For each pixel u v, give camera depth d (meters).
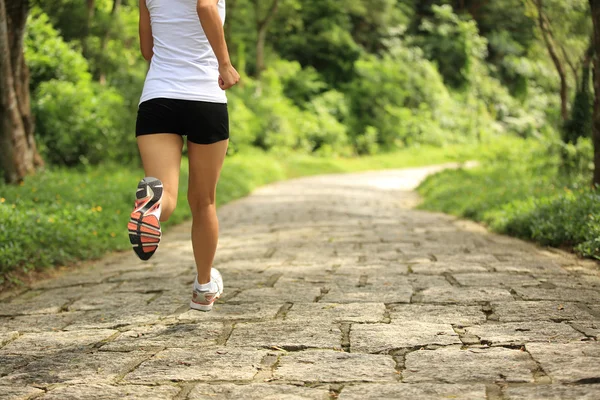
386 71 38.72
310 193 15.83
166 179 2.78
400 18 43.78
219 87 2.93
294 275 4.62
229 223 9.13
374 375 2.43
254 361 2.65
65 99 15.05
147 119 2.84
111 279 4.84
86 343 3.04
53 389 2.40
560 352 2.56
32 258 5.37
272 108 31.83
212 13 2.72
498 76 43.56
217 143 2.93
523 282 4.01
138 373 2.54
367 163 32.72
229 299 3.86
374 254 5.50
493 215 7.70
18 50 9.98
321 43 41.38
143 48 3.08
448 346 2.75
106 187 9.92
